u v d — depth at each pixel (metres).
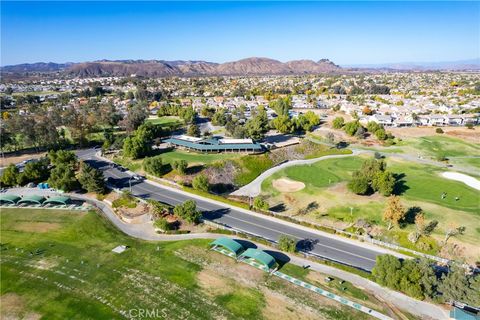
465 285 47.69
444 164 118.19
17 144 134.62
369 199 87.06
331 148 140.75
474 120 182.75
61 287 53.44
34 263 60.16
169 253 63.16
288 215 82.38
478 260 62.34
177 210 73.00
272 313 47.25
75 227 73.69
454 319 45.81
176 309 48.16
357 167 115.19
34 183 100.94
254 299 50.09
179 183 98.50
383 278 53.06
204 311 47.66
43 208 83.75
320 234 71.12
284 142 144.25
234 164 113.75
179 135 152.12
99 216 79.25
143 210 81.62
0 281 55.03
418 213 75.12
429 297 50.31
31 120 133.25
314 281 54.78
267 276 55.94
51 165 113.56
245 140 131.62
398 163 118.06
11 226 74.19
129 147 117.00
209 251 63.78
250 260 60.69
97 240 68.56
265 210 80.94
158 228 72.75
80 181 91.56
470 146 142.12
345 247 66.12
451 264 53.44
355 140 152.62
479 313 47.62
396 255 63.09
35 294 51.84
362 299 50.47
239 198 91.19
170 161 115.12
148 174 107.12
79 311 48.09
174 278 55.28
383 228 73.44
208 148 123.38
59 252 63.88
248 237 68.25
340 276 56.28
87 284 54.12
